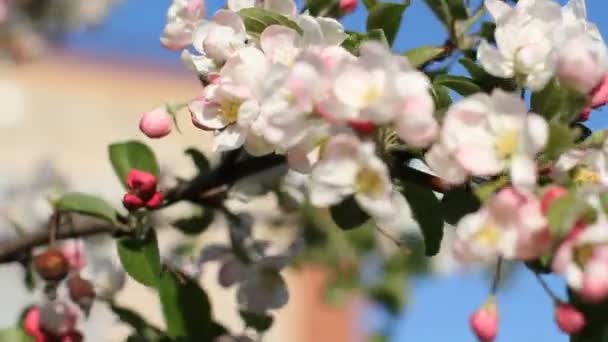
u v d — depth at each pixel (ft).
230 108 2.26
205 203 2.63
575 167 2.12
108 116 8.50
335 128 2.12
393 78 2.07
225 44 2.28
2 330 2.66
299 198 2.80
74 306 2.69
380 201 2.10
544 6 2.24
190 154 2.62
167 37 2.42
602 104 2.20
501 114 2.08
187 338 2.57
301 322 7.19
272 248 2.72
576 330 2.04
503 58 2.23
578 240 1.96
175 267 2.62
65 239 2.67
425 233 2.28
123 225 2.49
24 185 4.29
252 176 2.73
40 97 8.39
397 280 4.57
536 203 2.00
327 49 2.19
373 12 2.35
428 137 2.07
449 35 2.44
